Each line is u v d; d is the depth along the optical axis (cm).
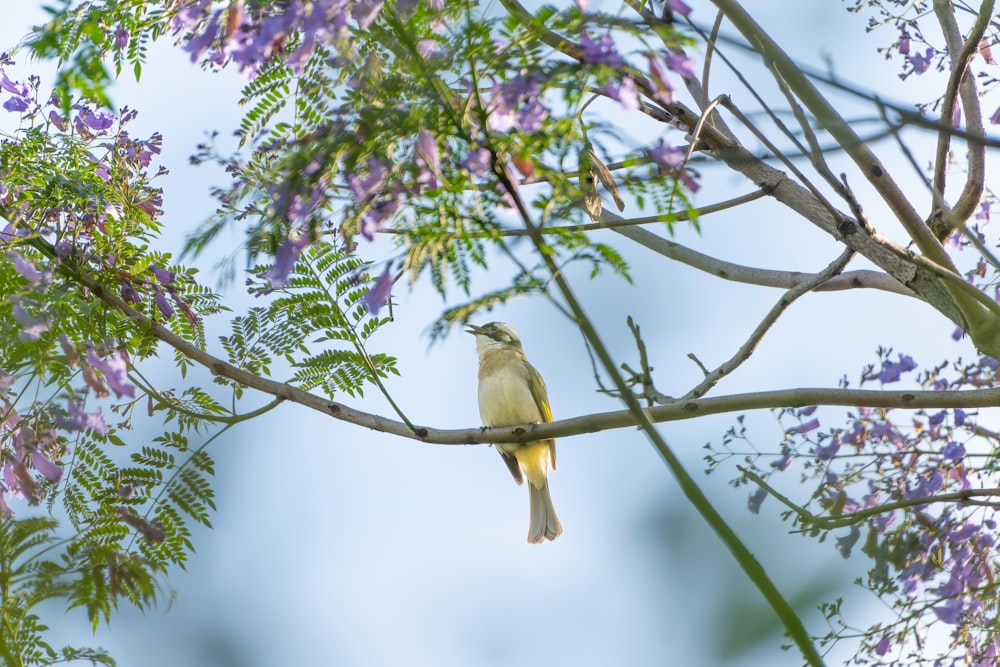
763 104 606
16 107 867
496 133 560
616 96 536
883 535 923
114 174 890
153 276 905
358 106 555
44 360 703
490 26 526
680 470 540
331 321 866
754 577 334
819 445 950
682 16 549
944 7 930
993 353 793
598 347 568
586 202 673
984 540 935
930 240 801
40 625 623
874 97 493
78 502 770
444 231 589
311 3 548
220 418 860
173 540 765
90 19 640
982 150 859
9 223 839
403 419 873
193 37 657
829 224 853
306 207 579
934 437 971
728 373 894
